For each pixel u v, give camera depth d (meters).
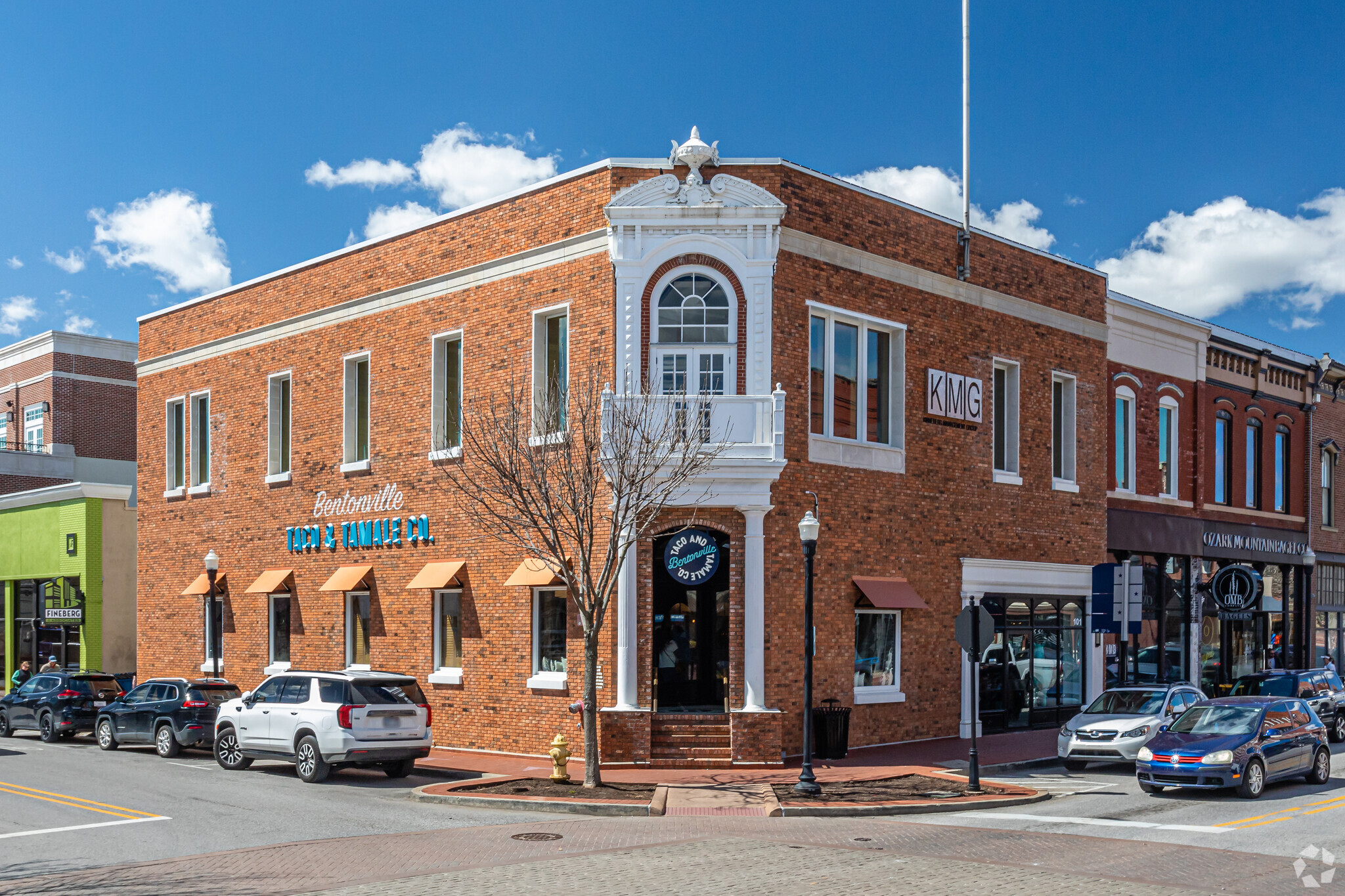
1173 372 32.31
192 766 22.39
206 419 31.88
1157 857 13.27
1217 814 16.55
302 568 28.05
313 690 20.42
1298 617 37.28
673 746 21.12
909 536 24.47
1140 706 22.34
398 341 26.17
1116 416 30.55
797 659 21.98
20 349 49.75
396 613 25.67
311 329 28.34
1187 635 32.47
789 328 22.28
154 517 32.78
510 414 21.66
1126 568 25.33
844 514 23.16
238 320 30.55
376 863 12.90
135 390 50.16
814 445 22.64
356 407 27.39
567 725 22.30
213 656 28.19
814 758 22.03
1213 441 33.84
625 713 20.97
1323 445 38.50
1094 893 11.40
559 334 23.23
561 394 22.20
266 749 20.84
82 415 48.34
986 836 14.78
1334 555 38.66
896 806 16.97
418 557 25.34
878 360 24.52
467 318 24.69
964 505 25.77
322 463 27.75
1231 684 30.23
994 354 26.73
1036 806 17.61
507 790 18.33
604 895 11.27
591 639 18.81
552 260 23.11
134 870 12.51
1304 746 19.41
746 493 21.28
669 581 22.19
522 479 21.45
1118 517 29.92
